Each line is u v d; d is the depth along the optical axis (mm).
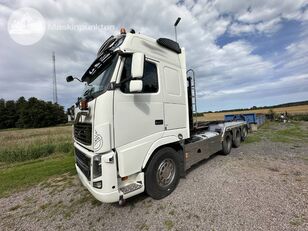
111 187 2500
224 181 3979
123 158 2635
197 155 4520
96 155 2539
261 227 2434
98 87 2986
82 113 2709
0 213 3461
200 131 5699
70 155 8570
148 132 3012
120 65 2688
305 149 6770
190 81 4402
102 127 2447
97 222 2893
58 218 3127
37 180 5129
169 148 3498
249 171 4527
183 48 3887
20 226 2984
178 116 3643
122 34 2994
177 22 4402
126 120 2703
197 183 3951
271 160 5434
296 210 2770
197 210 2945
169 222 2707
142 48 3027
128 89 2758
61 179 5066
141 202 3344
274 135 10953
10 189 4598
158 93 3211
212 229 2477
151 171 3145
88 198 3740
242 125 8828
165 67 3436
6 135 22094
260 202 3047
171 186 3514
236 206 2973
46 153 9047
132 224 2752
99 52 3691
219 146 5914
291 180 3865
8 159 8172
